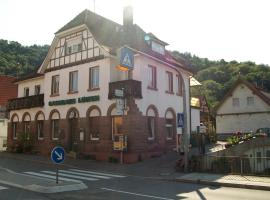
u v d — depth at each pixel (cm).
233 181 1466
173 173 1762
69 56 2769
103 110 2438
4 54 6003
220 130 4816
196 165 1825
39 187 1179
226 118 4800
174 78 2859
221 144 3238
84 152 2523
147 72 2498
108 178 1608
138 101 2355
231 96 4797
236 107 4734
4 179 1380
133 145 2256
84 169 1980
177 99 2869
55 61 2894
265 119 4488
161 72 2675
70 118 2691
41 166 2109
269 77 7206
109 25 2872
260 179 1522
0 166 2048
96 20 2816
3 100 4188
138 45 2559
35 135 3047
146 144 2381
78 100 2619
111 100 2392
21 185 1237
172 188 1327
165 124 2662
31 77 3275
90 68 2583
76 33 2728
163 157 2394
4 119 3981
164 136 2622
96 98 2486
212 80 8138
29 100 3133
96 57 2530
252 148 2550
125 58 1864
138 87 2353
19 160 2492
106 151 2372
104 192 1184
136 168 1986
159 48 2812
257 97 4578
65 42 2816
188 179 1545
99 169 1975
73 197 1062
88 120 2536
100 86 2481
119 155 2284
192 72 3083
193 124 3341
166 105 2700
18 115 3312
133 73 2445
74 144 2630
